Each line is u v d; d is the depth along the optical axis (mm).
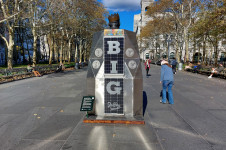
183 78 11836
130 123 3580
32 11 16188
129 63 3748
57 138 2973
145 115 4195
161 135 3082
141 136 3039
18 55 47312
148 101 5594
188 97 6090
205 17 15039
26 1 13531
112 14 3869
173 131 3254
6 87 8516
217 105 5062
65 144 2760
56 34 29219
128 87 3781
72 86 8789
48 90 7668
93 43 3826
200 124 3605
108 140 2885
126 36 3711
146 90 7555
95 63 3826
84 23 28844
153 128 3391
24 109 4758
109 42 3725
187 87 8164
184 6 23781
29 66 14195
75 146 2695
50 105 5164
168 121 3777
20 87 8516
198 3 17984
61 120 3857
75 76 14086
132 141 2854
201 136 3045
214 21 12867
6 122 3766
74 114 4293
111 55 3742
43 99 5945
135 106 3826
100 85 3826
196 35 18984
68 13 20344
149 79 11508
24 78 12422
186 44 22797
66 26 24266
